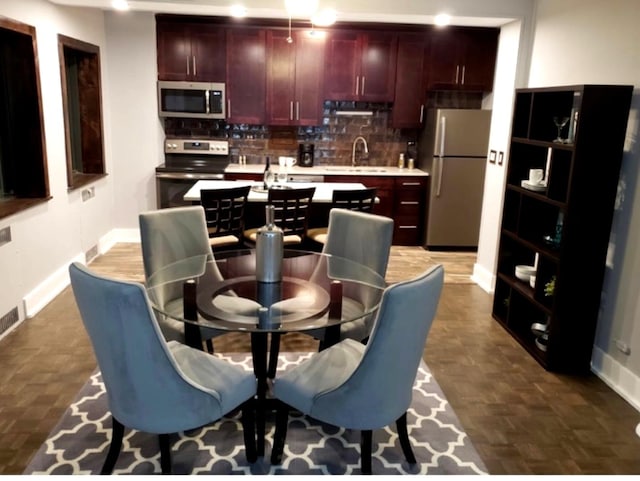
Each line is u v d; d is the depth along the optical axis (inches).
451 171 232.1
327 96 241.3
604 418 111.3
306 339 146.7
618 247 124.0
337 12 174.4
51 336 141.8
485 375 128.6
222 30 229.6
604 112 117.5
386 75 239.9
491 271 189.2
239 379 88.8
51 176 169.6
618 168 120.9
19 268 148.4
